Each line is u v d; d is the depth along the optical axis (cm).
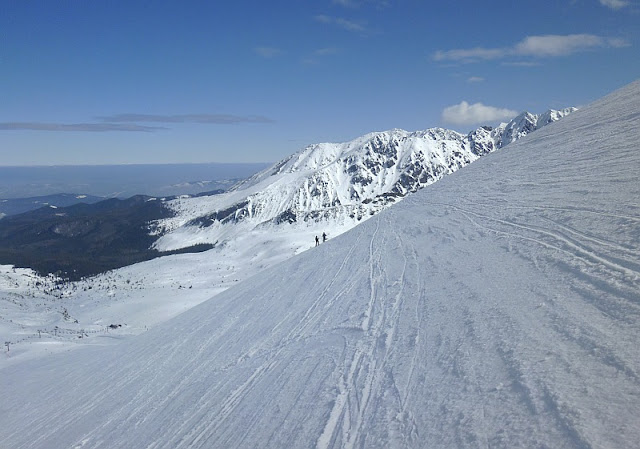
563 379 432
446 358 591
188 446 694
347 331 890
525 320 596
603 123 1973
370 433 499
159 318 9369
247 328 1336
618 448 322
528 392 435
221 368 1043
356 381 650
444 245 1266
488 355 546
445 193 2275
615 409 364
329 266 1730
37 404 1647
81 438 1002
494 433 399
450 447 411
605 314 527
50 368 2688
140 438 833
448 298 822
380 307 955
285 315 1277
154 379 1240
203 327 1658
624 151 1378
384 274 1239
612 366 422
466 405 464
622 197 951
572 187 1223
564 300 607
